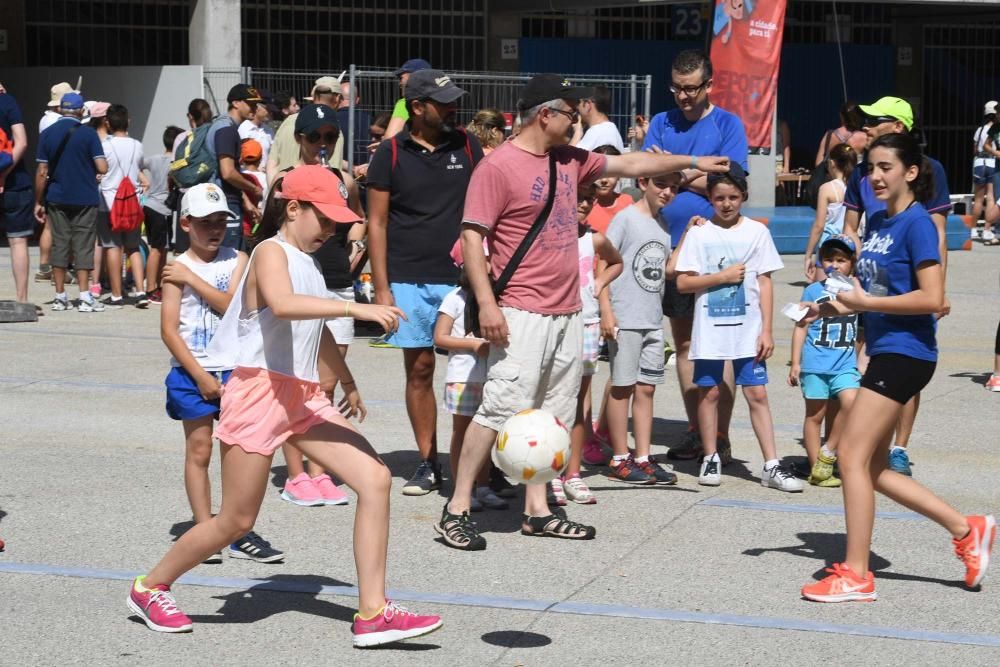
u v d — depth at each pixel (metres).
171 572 5.60
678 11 26.55
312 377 5.41
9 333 13.23
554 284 6.77
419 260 7.70
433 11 24.89
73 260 15.48
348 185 8.30
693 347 7.99
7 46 22.61
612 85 19.53
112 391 10.64
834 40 28.33
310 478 7.70
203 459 6.37
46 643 5.46
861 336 9.75
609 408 8.19
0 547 6.65
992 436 9.48
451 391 7.47
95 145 14.23
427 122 7.69
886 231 6.14
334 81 12.48
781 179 24.66
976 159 23.38
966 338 13.79
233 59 20.05
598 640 5.55
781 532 7.15
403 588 6.18
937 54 29.36
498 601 6.01
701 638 5.57
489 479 7.74
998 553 6.81
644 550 6.81
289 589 6.16
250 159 13.40
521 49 25.38
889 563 6.64
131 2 23.56
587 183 7.02
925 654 5.42
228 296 6.31
